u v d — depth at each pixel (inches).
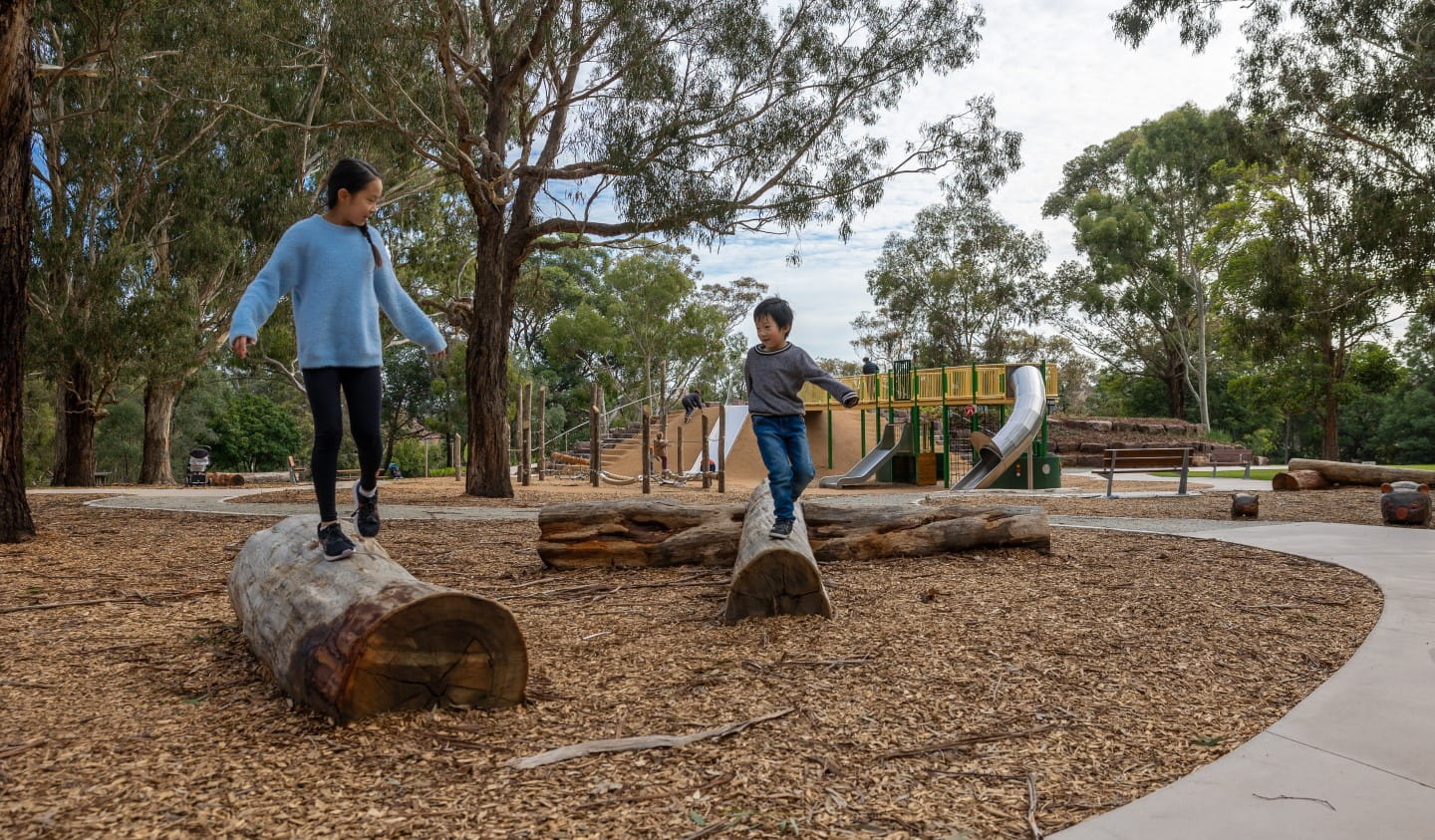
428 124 552.1
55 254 784.9
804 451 191.8
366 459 141.6
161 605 191.9
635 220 548.1
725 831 86.7
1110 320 1942.7
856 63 572.1
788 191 590.6
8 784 94.9
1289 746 109.8
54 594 203.6
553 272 2274.9
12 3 278.4
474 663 122.0
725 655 153.1
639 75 529.7
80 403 863.1
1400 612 182.7
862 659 149.3
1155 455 1003.3
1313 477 599.8
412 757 105.0
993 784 99.2
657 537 246.7
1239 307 1082.1
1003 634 166.2
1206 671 142.8
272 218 916.6
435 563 260.5
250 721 116.0
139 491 698.8
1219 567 243.9
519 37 531.2
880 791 97.0
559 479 977.5
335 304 133.6
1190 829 87.1
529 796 94.4
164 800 91.7
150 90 787.4
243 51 581.9
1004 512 268.2
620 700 128.3
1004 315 1894.7
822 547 255.0
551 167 596.4
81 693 128.0
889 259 1958.7
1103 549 280.8
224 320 981.8
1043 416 773.3
